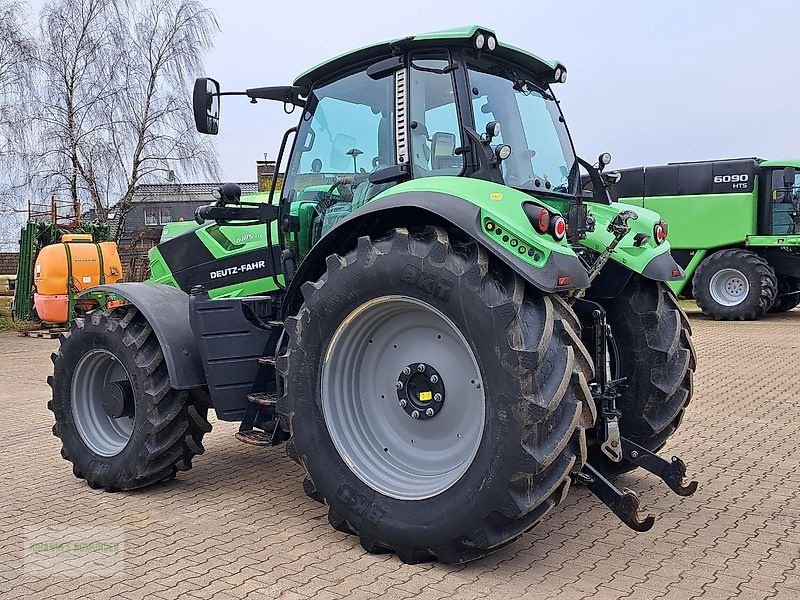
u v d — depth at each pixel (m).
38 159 21.39
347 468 3.59
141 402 4.47
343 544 3.68
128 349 4.52
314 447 3.64
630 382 4.33
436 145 3.81
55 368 4.94
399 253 3.37
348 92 4.27
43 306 13.55
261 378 4.41
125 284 4.83
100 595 3.15
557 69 4.37
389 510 3.42
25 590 3.22
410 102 3.87
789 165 14.31
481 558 3.46
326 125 4.39
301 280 3.95
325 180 4.41
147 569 3.41
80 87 21.81
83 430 4.86
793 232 14.33
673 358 4.31
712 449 5.36
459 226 3.20
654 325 4.29
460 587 3.15
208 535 3.84
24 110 20.80
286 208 4.61
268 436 4.22
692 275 15.08
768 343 11.16
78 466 4.78
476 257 3.22
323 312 3.60
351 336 3.65
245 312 4.44
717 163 14.57
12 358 11.42
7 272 22.33
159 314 4.48
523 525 3.19
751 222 14.42
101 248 13.72
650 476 4.76
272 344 4.48
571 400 3.16
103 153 21.53
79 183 21.92
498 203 3.25
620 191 15.42
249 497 4.49
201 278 5.16
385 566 3.40
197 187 34.16
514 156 4.04
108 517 4.18
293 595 3.11
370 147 4.17
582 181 5.04
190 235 5.22
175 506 4.34
